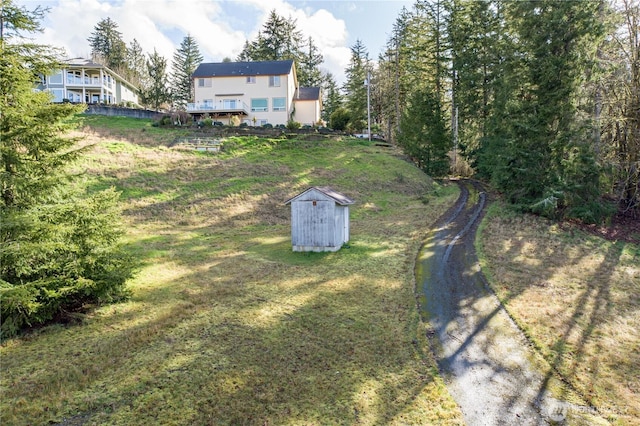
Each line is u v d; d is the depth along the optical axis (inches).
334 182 1114.1
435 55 1556.3
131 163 1018.1
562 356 312.3
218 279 491.5
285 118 1748.3
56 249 337.7
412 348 323.3
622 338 341.4
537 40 773.3
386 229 778.2
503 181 875.4
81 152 361.1
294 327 353.7
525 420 237.5
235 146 1284.4
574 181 759.1
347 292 446.9
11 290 291.9
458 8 1456.7
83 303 390.6
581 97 765.3
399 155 1454.2
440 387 269.0
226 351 307.3
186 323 357.4
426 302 424.8
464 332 355.3
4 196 324.2
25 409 233.0
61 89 1729.8
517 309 400.5
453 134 1429.6
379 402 251.1
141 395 250.5
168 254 602.2
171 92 2480.3
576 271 515.8
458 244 643.5
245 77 1748.3
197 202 900.0
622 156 852.6
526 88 824.3
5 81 319.9
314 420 232.4
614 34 817.5
